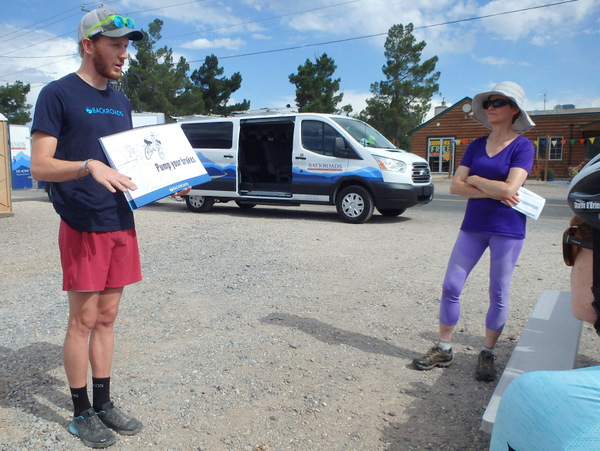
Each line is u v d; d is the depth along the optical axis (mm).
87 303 2689
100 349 2844
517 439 1295
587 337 4258
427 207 14359
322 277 6176
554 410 1237
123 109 2826
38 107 2494
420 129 32469
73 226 2619
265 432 2863
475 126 30656
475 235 3486
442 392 3348
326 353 3945
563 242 1497
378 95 46000
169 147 2809
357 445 2756
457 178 3521
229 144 12172
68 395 3275
